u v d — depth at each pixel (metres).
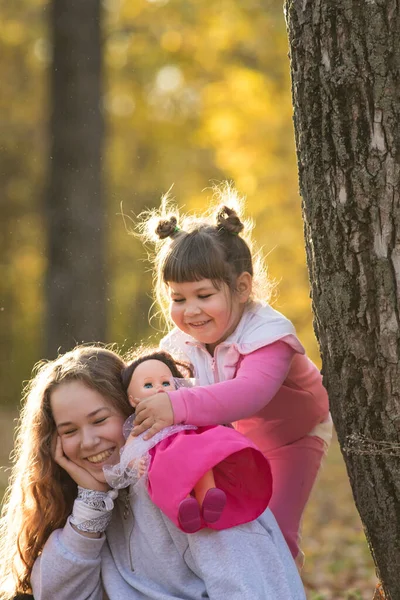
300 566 5.88
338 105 4.72
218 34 22.50
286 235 21.56
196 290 5.24
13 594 5.20
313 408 5.75
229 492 4.76
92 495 4.89
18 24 25.16
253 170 21.75
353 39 4.65
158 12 23.03
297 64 4.89
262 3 22.19
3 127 27.16
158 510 4.79
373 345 4.77
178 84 25.94
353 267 4.78
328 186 4.82
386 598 5.14
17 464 5.33
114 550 4.99
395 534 4.89
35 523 5.16
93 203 17.50
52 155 17.58
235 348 5.27
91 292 17.25
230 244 5.40
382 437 4.82
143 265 29.75
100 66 17.88
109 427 4.93
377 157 4.66
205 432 4.68
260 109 22.03
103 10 19.28
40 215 28.75
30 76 27.55
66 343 17.05
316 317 5.04
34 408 5.11
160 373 4.98
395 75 4.60
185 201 27.41
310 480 5.88
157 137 27.00
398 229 4.65
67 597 4.93
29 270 29.70
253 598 4.45
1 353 29.34
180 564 4.76
